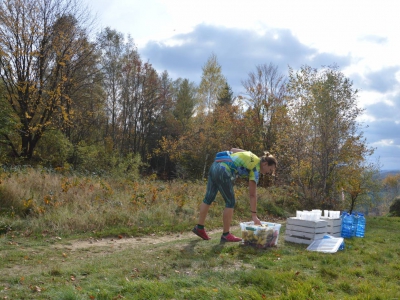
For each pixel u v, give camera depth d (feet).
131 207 32.04
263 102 104.12
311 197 52.37
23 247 20.47
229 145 110.32
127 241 24.34
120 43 131.03
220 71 129.80
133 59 134.62
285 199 50.83
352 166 55.21
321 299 11.78
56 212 27.53
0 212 26.61
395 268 16.51
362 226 27.73
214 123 116.26
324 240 20.89
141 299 11.52
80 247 21.56
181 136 126.00
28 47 74.13
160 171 148.66
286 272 14.44
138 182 49.26
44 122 78.95
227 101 139.23
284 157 56.03
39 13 73.92
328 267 15.97
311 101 53.67
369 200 68.95
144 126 147.02
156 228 28.55
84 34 81.30
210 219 34.06
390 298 11.98
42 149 88.89
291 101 57.62
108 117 131.75
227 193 20.98
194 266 15.81
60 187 34.24
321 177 52.60
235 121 109.29
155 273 14.46
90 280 13.47
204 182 55.42
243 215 40.06
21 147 82.84
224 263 16.34
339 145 52.85
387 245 23.13
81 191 33.73
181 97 163.12
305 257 17.75
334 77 52.95
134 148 141.79
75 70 83.25
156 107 148.87
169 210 33.27
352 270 15.49
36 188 33.19
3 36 71.46
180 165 121.08
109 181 44.88
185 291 12.30
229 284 13.30
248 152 20.95
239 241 21.30
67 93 82.79
